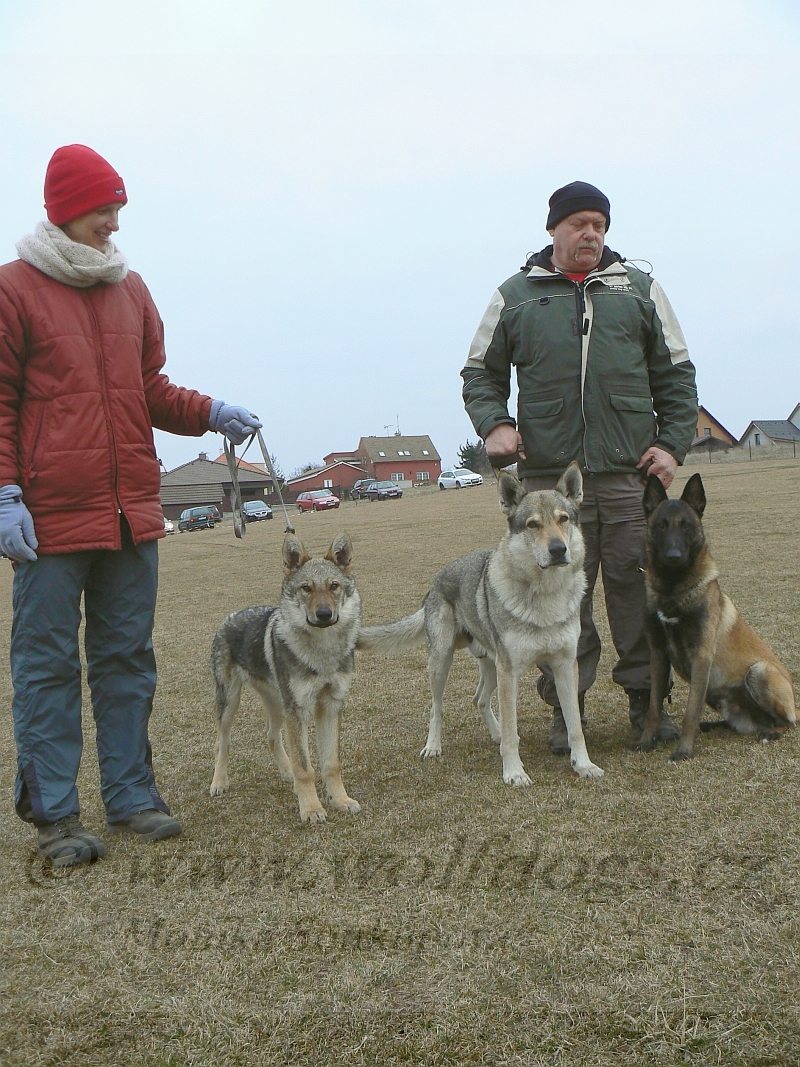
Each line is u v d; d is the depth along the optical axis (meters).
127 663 4.21
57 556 3.93
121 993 2.66
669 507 4.70
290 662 4.33
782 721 4.86
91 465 3.97
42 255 3.89
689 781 4.15
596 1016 2.36
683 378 5.20
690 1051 2.20
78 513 3.96
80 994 2.67
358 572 14.48
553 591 4.44
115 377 4.09
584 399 4.99
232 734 6.01
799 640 6.85
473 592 4.97
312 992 2.59
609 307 5.01
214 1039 2.40
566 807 3.97
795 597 8.70
